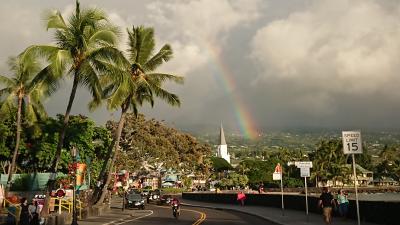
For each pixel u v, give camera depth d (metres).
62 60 25.92
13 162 41.00
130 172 83.31
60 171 49.50
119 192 88.25
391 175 162.50
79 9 27.66
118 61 28.02
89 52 27.53
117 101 36.75
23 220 19.62
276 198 43.34
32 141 50.03
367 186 154.00
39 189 43.34
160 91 43.47
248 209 42.69
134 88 38.72
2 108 41.78
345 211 25.22
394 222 20.44
